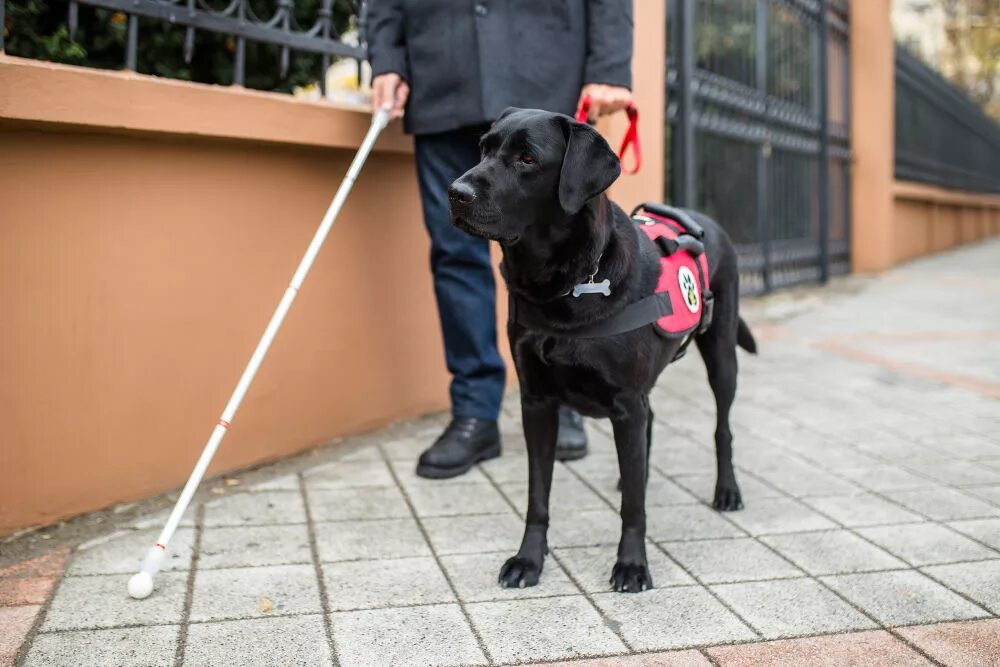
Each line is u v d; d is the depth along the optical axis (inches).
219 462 129.3
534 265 89.9
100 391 114.0
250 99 123.0
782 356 221.9
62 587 95.1
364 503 121.1
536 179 87.2
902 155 474.6
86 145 109.3
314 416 142.9
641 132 211.6
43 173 105.4
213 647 83.4
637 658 82.0
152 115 111.3
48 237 106.7
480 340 136.6
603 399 94.7
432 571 100.7
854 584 97.7
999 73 931.3
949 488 128.4
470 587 96.8
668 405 174.9
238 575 98.8
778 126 332.8
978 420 164.4
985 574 100.1
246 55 154.6
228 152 125.5
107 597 93.0
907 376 199.8
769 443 150.7
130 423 117.8
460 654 82.7
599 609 91.9
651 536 111.3
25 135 103.3
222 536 109.4
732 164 302.0
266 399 135.1
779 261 343.6
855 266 417.1
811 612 91.2
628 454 96.2
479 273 137.9
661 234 104.3
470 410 136.2
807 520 116.5
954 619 89.7
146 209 116.5
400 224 154.6
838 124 396.2
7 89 97.0
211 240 124.7
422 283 160.2
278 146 131.0
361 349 149.7
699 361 214.7
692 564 103.1
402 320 156.9
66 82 102.2
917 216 531.8
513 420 161.3
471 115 127.0
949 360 216.4
